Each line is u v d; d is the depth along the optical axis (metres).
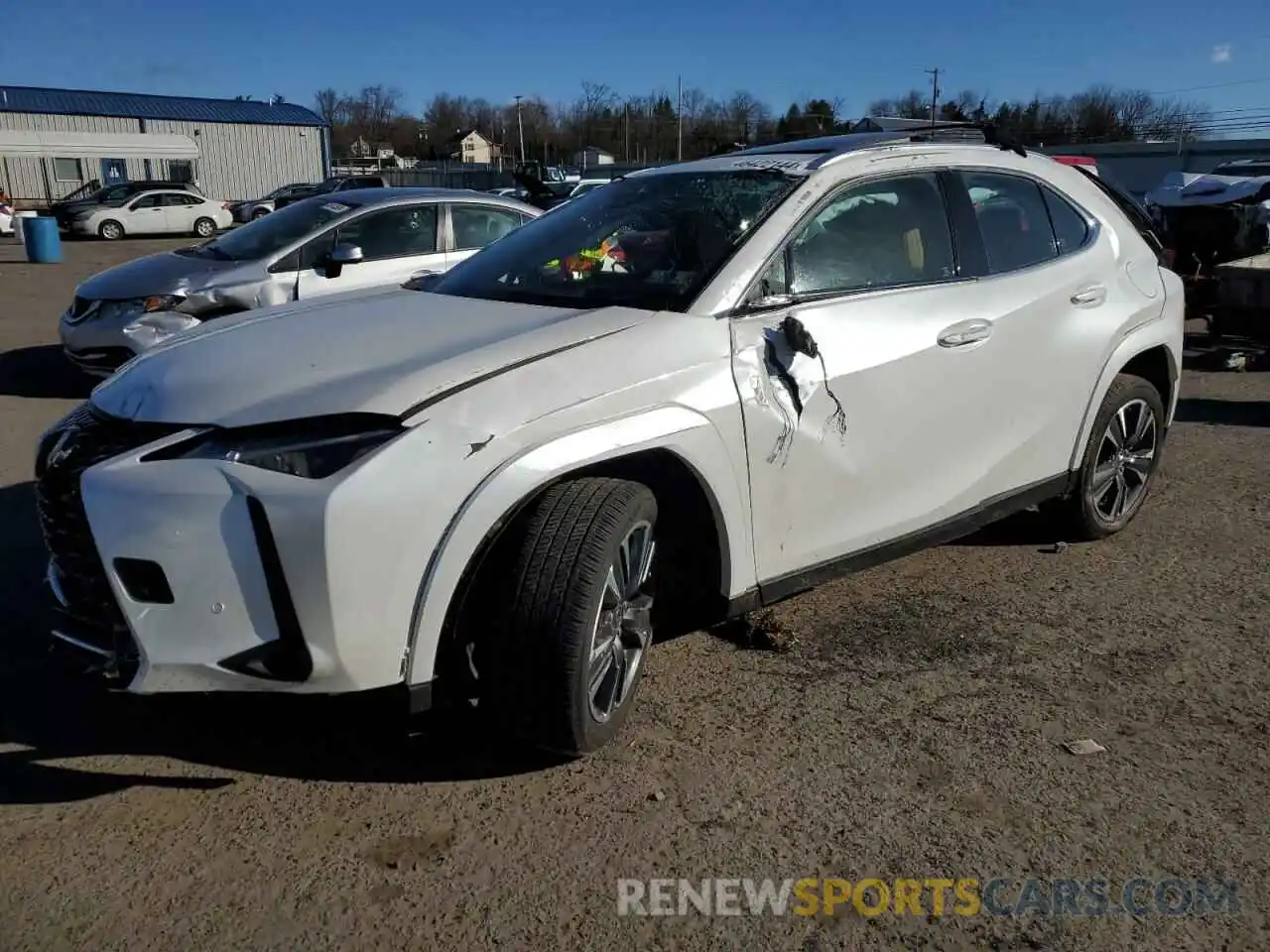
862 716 3.42
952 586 4.47
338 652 2.62
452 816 2.90
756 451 3.31
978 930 2.49
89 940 2.43
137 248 27.95
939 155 4.12
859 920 2.52
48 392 8.51
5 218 30.91
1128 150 41.53
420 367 2.88
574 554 2.86
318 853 2.74
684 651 3.88
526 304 3.53
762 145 4.52
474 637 2.94
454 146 92.75
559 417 2.87
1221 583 4.50
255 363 3.05
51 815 2.88
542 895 2.59
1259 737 3.31
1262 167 17.31
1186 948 2.43
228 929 2.47
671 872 2.68
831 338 3.51
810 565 3.61
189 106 50.16
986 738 3.30
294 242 7.88
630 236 3.71
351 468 2.60
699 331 3.25
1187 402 7.98
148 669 2.66
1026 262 4.30
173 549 2.62
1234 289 9.26
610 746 3.23
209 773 3.09
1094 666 3.77
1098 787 3.04
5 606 4.18
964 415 3.96
